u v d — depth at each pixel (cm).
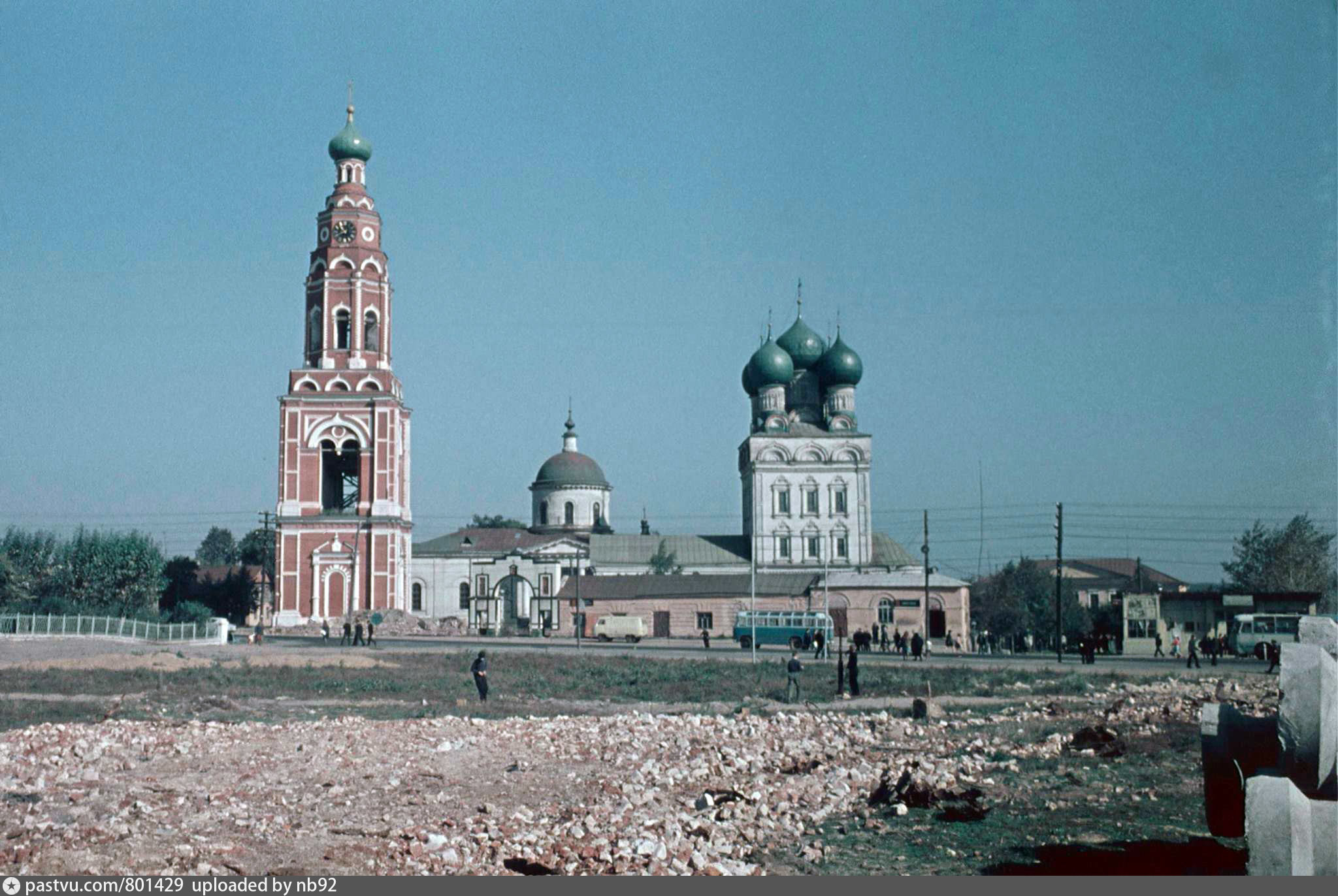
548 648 9731
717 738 3725
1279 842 1590
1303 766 1698
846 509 14888
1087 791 2727
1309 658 1723
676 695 5612
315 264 13050
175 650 8119
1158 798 2633
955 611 12281
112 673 6034
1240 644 9806
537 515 17400
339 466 13175
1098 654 10500
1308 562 11331
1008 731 3903
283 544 12456
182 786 2739
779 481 14962
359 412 12669
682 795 2711
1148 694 5259
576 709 5000
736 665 7512
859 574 12800
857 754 3347
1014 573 13175
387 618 12269
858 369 15438
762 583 12762
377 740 3597
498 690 5731
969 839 2256
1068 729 3881
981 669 7212
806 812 2500
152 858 2008
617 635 11969
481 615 14625
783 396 15550
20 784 2708
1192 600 11475
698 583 12950
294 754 3275
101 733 3634
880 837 2283
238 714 4588
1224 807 1933
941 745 3569
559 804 2580
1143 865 2050
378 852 2073
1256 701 4628
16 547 11444
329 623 12000
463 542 16500
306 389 12769
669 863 2023
